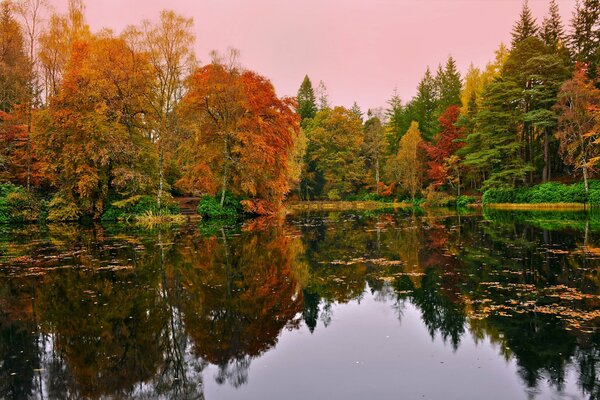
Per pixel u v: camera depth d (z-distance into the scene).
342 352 5.46
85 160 25.64
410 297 7.89
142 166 28.41
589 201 30.31
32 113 27.08
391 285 8.86
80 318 6.97
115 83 25.75
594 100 30.78
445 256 12.02
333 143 58.72
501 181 36.66
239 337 6.09
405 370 4.85
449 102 56.25
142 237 17.55
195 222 25.64
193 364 5.19
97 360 5.38
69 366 5.21
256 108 30.17
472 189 47.56
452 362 5.02
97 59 25.59
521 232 16.86
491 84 38.00
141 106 27.25
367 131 66.25
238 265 11.25
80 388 4.61
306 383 4.59
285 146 32.31
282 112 32.91
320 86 83.06
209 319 6.89
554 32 40.28
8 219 24.86
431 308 7.16
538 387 4.31
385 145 60.03
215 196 30.91
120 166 26.66
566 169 37.44
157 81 26.92
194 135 27.42
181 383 4.64
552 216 24.64
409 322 6.54
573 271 9.53
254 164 28.38
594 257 11.05
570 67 35.97
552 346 5.34
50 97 26.59
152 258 12.30
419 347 5.54
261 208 30.80
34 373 5.02
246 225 23.27
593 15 36.75
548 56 34.88
